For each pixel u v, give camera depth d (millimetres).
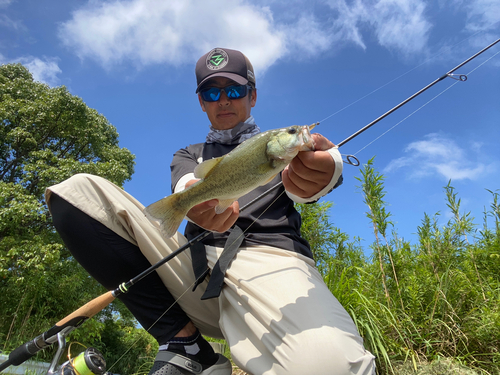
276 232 750
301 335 525
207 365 684
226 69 936
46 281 3631
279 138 557
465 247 1062
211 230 639
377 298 967
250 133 923
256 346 592
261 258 677
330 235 1408
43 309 3297
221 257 699
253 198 784
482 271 1016
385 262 1094
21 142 6191
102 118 7824
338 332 531
